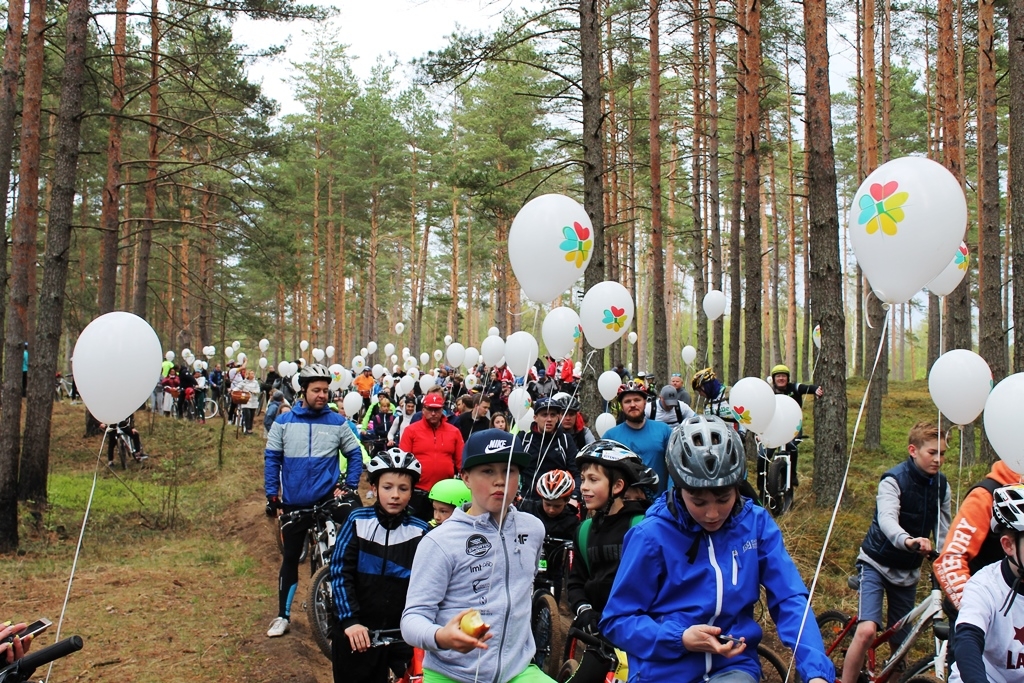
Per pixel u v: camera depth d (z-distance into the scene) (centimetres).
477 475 351
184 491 1513
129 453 1795
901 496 475
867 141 1664
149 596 796
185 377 2531
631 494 476
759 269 1562
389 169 4212
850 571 802
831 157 1088
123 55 1287
